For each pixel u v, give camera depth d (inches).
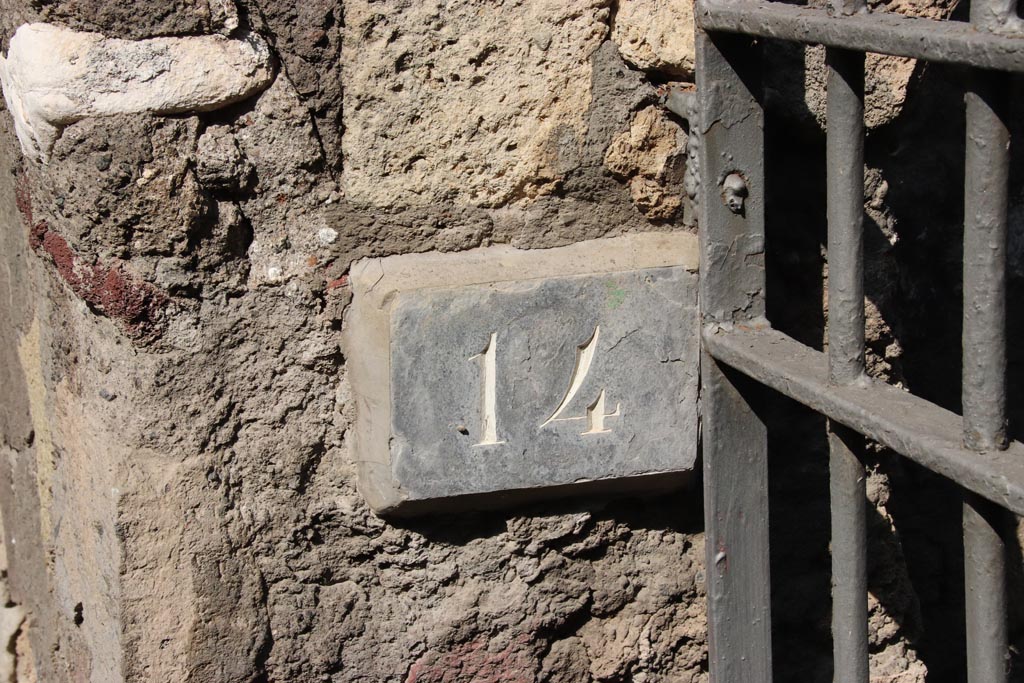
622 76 76.9
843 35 58.8
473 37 74.7
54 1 71.4
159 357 77.0
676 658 88.2
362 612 83.4
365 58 74.3
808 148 80.4
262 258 77.3
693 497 84.6
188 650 80.4
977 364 55.3
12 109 77.7
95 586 83.9
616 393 78.4
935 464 56.6
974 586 58.6
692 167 76.4
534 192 78.2
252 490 80.4
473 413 77.3
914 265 89.7
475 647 84.6
